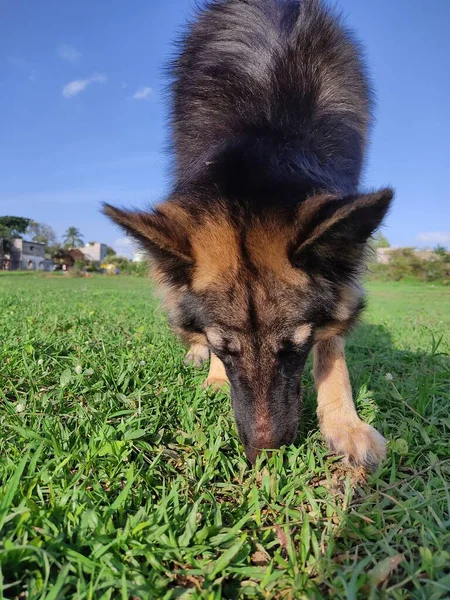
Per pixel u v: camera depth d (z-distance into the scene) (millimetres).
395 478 410
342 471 445
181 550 309
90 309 1439
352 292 518
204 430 499
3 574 279
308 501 380
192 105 640
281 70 589
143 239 463
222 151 529
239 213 478
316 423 544
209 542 324
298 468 429
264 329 458
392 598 274
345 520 337
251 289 462
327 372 520
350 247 457
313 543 312
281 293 460
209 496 374
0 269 12375
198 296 487
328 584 281
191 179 542
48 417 477
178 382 626
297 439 499
